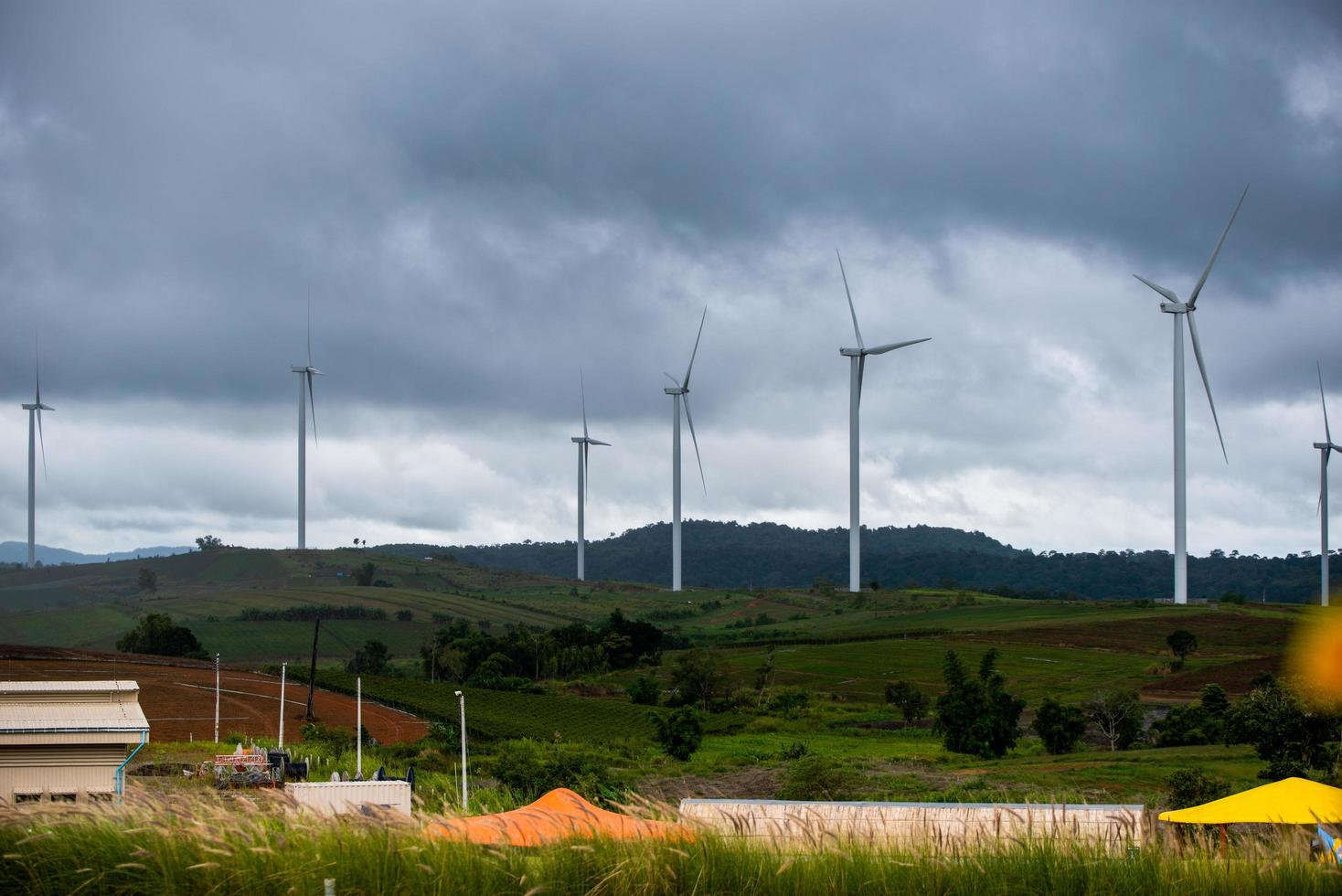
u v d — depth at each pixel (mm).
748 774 78062
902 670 150625
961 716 93500
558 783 63969
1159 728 98500
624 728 108750
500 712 112625
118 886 12828
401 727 95750
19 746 29078
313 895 12609
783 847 13773
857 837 14023
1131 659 153500
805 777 68312
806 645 174625
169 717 90562
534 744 88688
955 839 13883
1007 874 13109
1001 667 149500
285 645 195000
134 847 13203
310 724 88562
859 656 162000
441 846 13391
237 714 93875
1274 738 67000
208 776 41688
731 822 14258
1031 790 62125
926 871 13047
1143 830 14477
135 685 34562
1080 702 121938
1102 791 62469
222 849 12977
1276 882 12969
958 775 74625
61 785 29328
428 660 159000
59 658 119812
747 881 12922
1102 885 12914
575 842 13445
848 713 124062
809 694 135375
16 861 13156
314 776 54500
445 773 69125
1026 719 116438
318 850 13148
